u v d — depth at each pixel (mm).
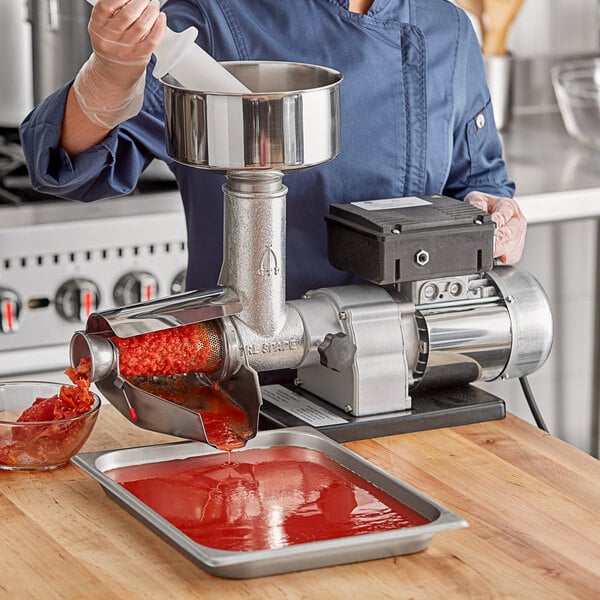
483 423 2035
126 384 1805
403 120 2217
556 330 3883
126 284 2904
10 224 2779
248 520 1641
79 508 1700
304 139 1743
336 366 1932
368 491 1737
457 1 3721
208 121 1725
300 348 1938
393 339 1986
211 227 2205
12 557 1562
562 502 1750
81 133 1955
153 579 1519
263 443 1873
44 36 3260
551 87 4023
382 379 1976
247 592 1496
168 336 1837
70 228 2816
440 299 2053
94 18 1744
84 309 2873
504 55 3777
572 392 3961
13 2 3422
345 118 2180
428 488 1786
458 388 2119
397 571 1554
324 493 1731
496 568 1565
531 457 1903
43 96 3320
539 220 3172
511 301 2090
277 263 1867
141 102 1928
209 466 1816
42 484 1776
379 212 2008
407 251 1947
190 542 1514
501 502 1747
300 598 1485
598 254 3781
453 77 2312
